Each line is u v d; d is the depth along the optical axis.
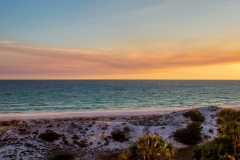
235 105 81.38
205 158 14.52
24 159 23.30
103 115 56.12
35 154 25.11
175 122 38.25
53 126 34.19
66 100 91.81
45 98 97.94
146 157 14.23
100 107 73.62
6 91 133.50
